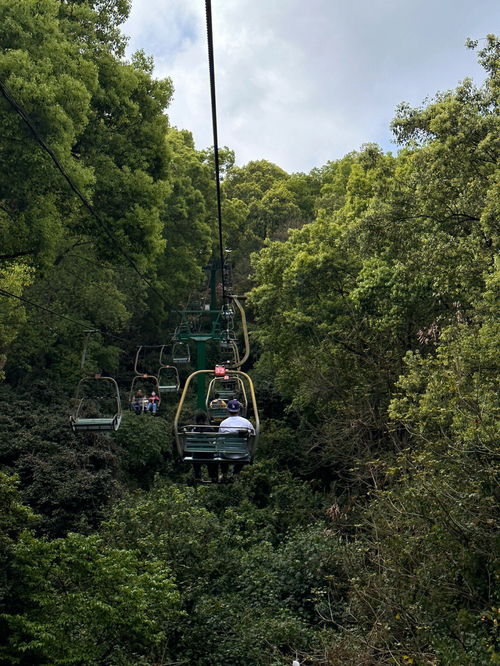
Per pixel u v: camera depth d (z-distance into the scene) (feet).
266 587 63.93
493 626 38.04
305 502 90.22
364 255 77.36
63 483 74.95
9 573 48.16
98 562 47.75
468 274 57.41
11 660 43.39
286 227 187.83
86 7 79.61
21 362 104.53
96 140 76.89
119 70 78.74
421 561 44.88
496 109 61.67
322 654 47.57
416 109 69.26
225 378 66.69
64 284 109.60
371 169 74.64
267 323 106.52
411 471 51.24
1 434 80.64
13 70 55.72
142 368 152.66
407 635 42.04
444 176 63.41
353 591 48.62
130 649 48.83
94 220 74.74
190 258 147.23
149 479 102.63
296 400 99.60
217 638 55.83
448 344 50.08
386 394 79.30
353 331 83.15
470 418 41.63
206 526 70.49
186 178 147.13
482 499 41.19
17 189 57.16
